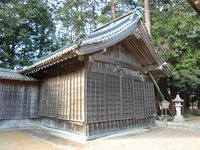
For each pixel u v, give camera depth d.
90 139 6.72
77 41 6.04
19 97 9.38
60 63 8.19
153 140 6.46
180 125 9.80
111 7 19.86
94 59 7.35
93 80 7.30
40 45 17.50
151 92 10.87
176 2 16.39
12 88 9.18
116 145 5.79
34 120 9.81
